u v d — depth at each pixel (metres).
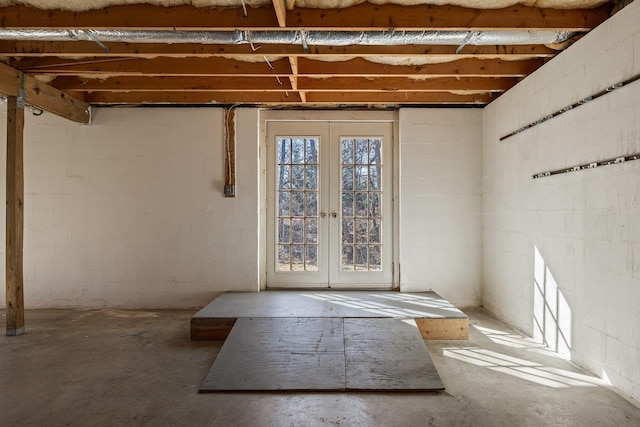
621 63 2.78
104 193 5.25
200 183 5.29
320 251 5.48
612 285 2.88
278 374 3.05
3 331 4.23
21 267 4.15
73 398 2.78
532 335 4.00
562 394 2.81
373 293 5.16
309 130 5.48
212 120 5.29
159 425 2.45
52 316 4.84
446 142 5.30
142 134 5.27
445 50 3.55
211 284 5.29
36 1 2.97
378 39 3.20
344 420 2.50
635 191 2.65
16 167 4.06
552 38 3.23
